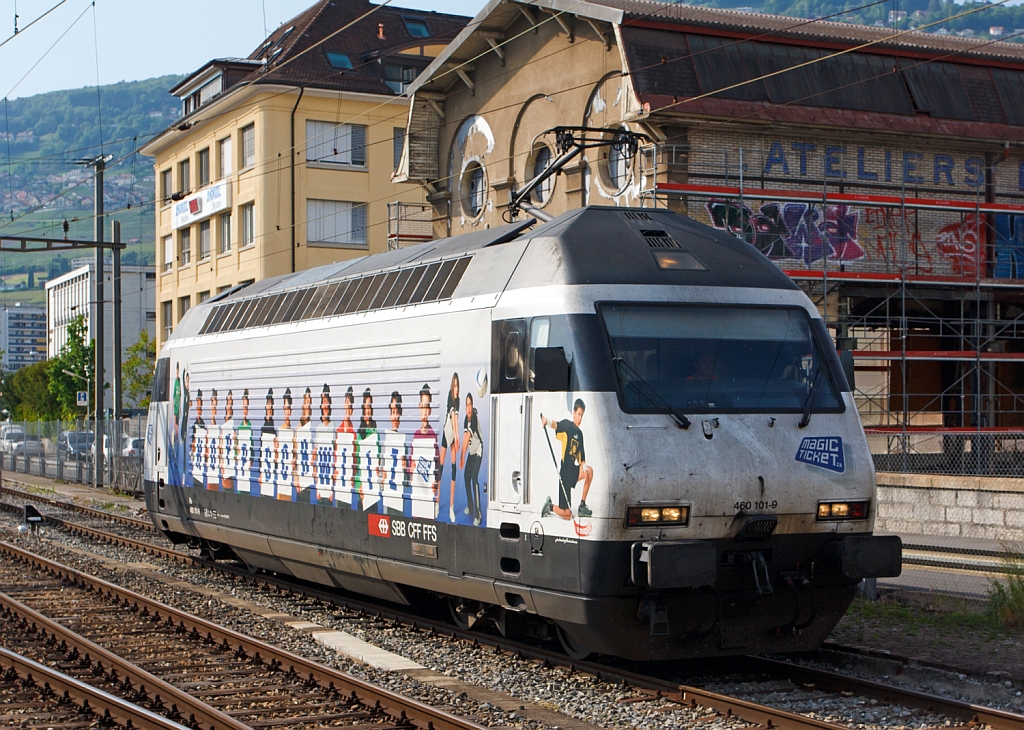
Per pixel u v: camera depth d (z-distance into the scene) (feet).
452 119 99.14
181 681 31.04
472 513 33.24
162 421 57.72
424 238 105.70
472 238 37.60
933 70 82.94
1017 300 84.38
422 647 35.63
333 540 41.42
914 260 81.71
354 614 42.45
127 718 26.55
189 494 54.03
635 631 29.25
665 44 75.66
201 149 157.58
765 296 32.32
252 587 50.24
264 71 147.13
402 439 37.19
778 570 30.37
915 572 48.37
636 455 28.60
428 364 35.96
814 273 76.28
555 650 35.09
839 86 79.05
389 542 37.76
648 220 33.55
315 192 142.51
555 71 84.84
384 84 146.30
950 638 35.68
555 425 29.96
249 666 32.78
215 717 25.96
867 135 79.41
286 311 46.93
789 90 77.20
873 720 26.61
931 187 81.66
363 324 40.14
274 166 140.15
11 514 87.25
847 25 90.07
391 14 159.53
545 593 30.17
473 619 36.09
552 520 29.81
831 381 31.99
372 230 145.89
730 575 29.78
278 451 45.62
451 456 34.45
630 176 77.00
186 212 161.68
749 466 29.66
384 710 27.43
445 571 34.86
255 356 48.19
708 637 30.12
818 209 78.59
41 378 228.02
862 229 80.43
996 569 45.55
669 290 31.14
